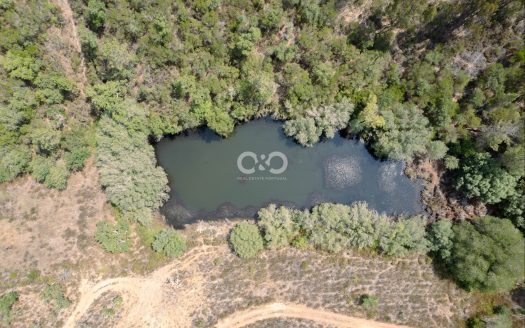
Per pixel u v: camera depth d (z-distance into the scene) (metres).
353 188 52.25
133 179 49.88
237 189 52.44
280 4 49.44
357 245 49.66
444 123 49.22
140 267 49.75
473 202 50.28
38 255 49.72
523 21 47.78
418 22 48.94
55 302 48.12
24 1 47.41
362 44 50.38
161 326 47.75
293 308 48.12
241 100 51.69
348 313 47.75
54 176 50.38
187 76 50.12
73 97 51.78
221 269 49.94
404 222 49.16
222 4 49.28
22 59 46.81
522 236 46.72
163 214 51.97
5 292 48.00
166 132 52.72
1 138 48.06
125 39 50.22
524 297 47.78
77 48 50.41
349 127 52.38
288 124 52.50
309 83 51.25
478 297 48.31
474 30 48.56
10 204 51.03
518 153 44.72
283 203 51.88
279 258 50.28
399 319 47.41
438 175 51.56
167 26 48.50
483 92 49.50
